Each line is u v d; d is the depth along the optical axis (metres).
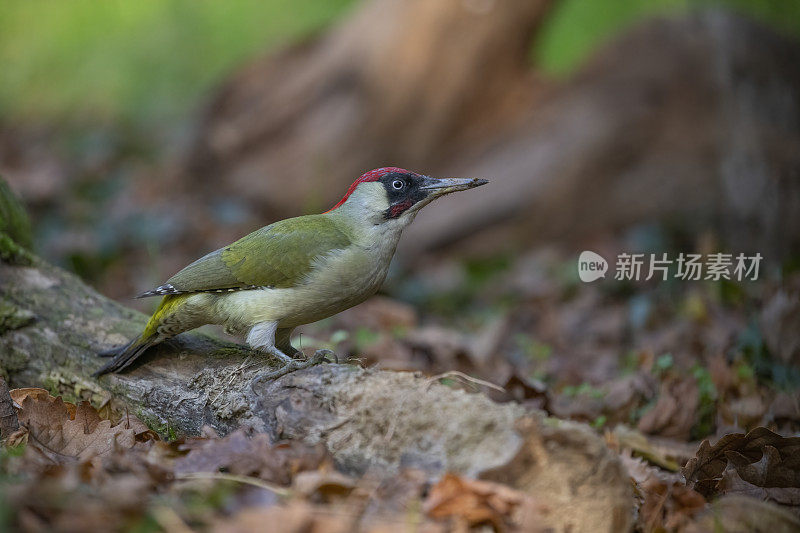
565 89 17.06
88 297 7.93
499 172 16.56
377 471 5.54
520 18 16.86
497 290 14.63
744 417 8.28
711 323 10.79
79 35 27.00
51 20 27.66
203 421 6.64
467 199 16.52
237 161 17.69
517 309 13.20
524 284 14.38
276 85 17.94
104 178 18.56
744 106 15.90
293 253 6.93
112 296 12.86
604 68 17.03
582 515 5.17
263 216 17.09
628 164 16.23
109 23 26.95
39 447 5.97
